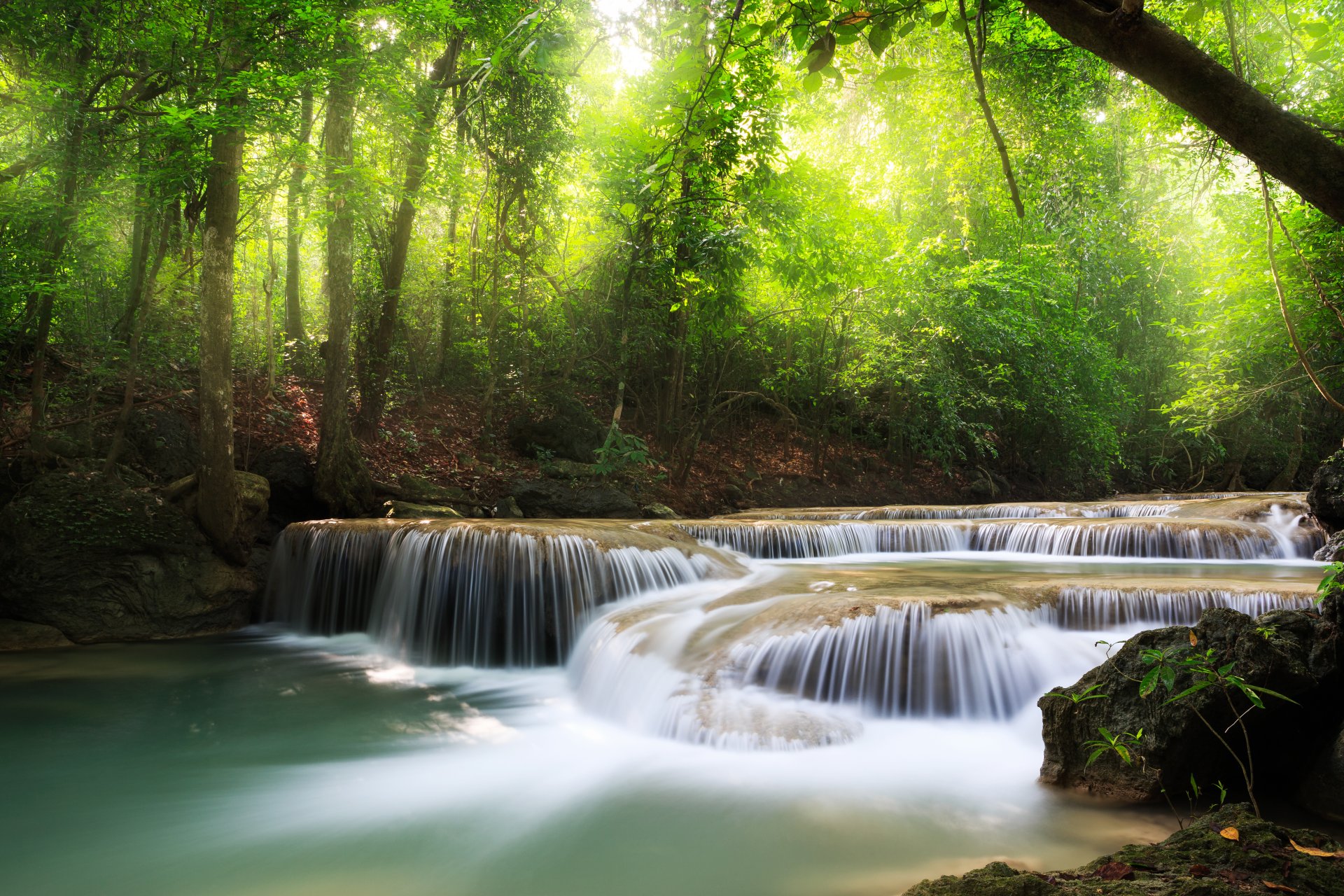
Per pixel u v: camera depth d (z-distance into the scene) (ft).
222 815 14.03
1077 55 41.65
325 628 29.86
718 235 39.68
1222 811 9.07
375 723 19.63
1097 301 73.05
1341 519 32.37
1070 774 14.19
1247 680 12.52
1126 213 55.72
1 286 27.20
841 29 7.37
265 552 32.30
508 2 36.19
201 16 26.63
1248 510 38.45
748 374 59.82
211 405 29.01
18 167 26.63
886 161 59.52
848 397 62.28
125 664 24.81
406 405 46.96
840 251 47.96
